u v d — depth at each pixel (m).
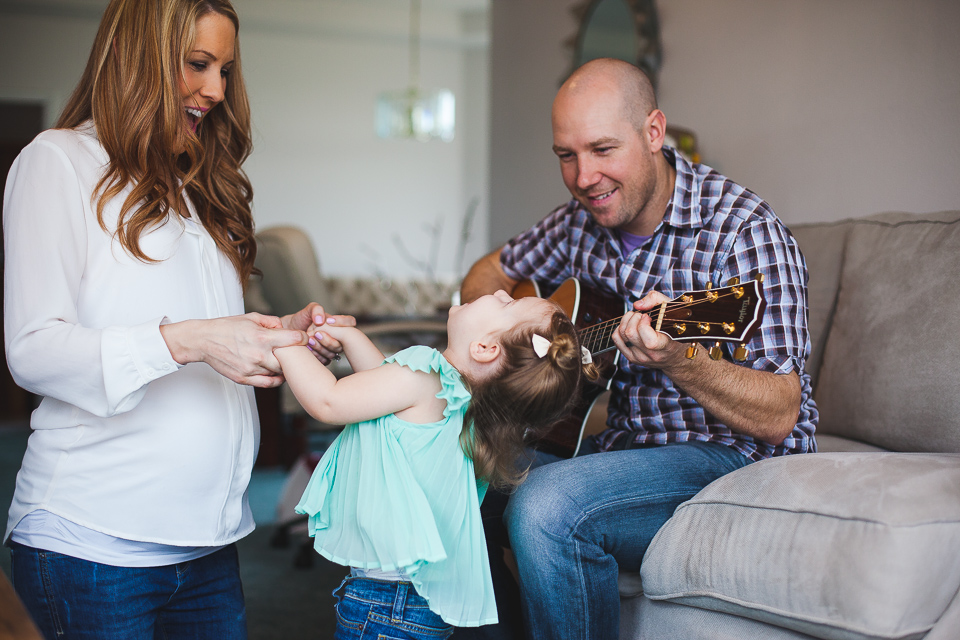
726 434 1.50
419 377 1.21
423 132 7.17
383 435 1.19
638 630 1.36
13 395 6.76
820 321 1.88
